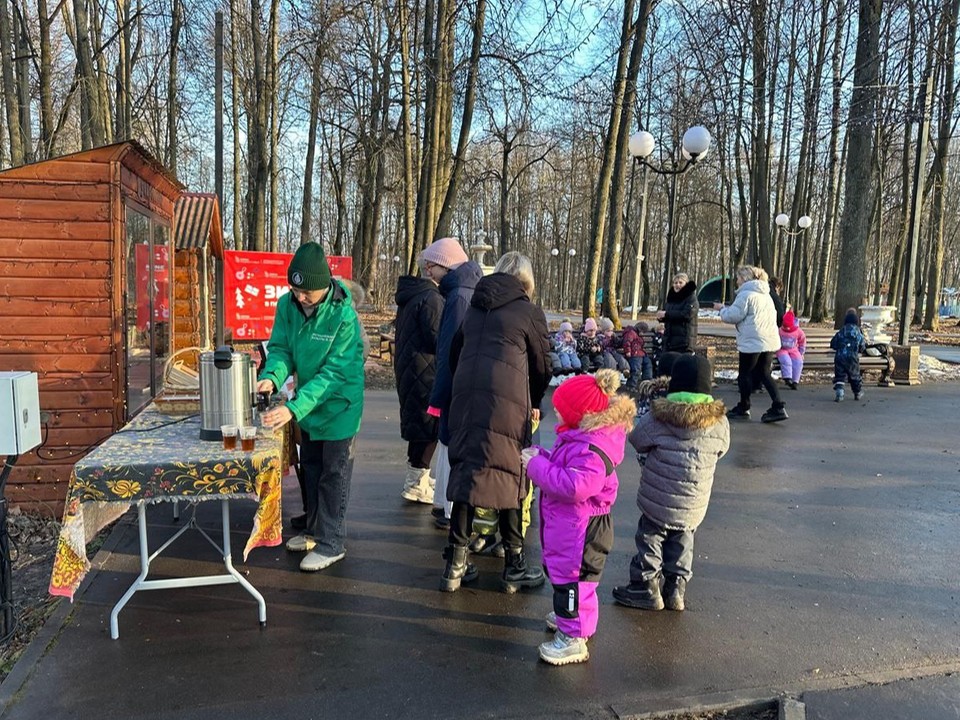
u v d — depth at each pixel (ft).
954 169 131.13
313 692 8.69
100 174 14.98
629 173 105.09
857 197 44.62
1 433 10.24
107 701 8.44
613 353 34.01
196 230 32.42
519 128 68.95
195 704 8.39
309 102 66.03
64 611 10.70
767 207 69.72
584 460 9.25
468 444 10.96
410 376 15.38
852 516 15.89
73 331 15.17
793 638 10.29
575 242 166.30
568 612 9.36
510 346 11.11
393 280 108.58
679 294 27.63
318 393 11.28
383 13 51.70
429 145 41.09
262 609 10.39
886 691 8.93
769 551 13.74
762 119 58.80
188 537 13.87
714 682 9.09
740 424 26.23
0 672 9.32
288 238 146.30
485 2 36.09
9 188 14.70
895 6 38.22
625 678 9.15
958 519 15.78
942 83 49.26
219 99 40.11
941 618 11.00
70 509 9.23
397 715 8.27
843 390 32.30
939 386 36.65
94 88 35.99
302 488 14.44
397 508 15.98
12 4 40.27
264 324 36.47
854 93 42.04
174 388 14.06
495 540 13.61
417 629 10.37
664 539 11.20
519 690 8.83
